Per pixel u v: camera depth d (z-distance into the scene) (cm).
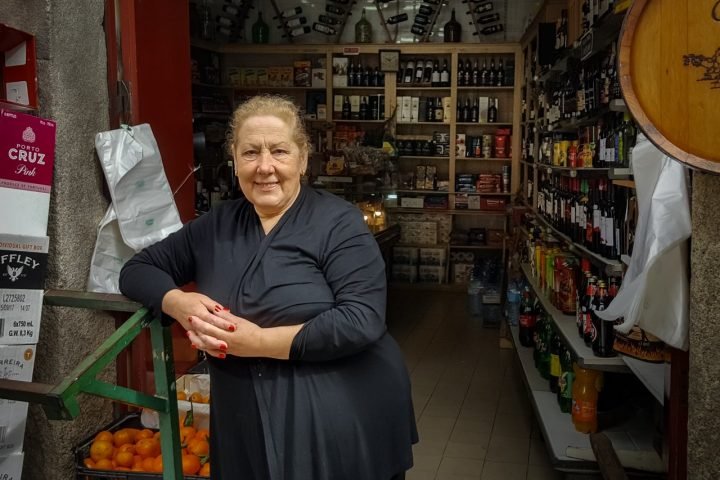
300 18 782
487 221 793
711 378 174
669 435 222
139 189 243
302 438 155
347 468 158
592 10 373
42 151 201
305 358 153
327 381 157
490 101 764
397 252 772
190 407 243
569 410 338
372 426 162
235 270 162
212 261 168
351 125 793
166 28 273
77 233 227
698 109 149
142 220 243
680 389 211
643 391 339
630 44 152
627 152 296
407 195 793
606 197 336
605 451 268
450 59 779
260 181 160
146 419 239
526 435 371
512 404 417
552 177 522
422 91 793
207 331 152
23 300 194
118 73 248
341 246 160
